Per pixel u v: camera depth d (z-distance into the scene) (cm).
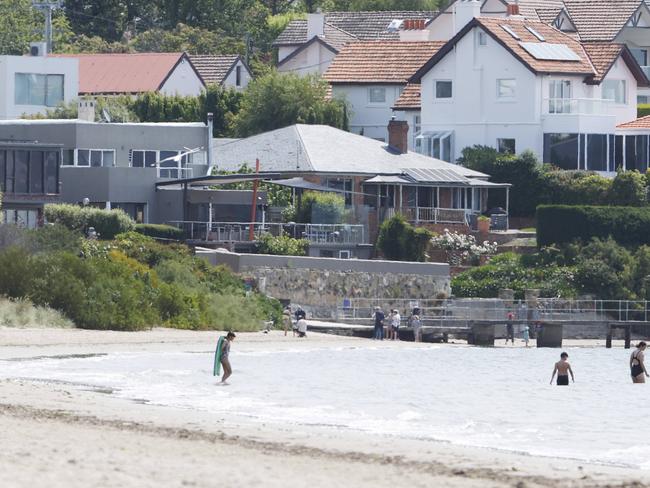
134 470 8238
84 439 9356
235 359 18088
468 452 10219
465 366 19088
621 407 14825
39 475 7888
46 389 12694
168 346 18700
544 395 15838
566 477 8988
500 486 8512
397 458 9444
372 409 13562
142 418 10819
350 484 8312
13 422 10038
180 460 8725
